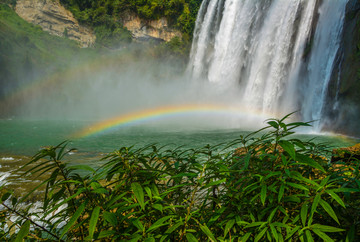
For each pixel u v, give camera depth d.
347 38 19.33
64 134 20.38
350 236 0.87
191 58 55.12
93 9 80.12
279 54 26.56
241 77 35.12
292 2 26.12
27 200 4.82
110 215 0.82
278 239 0.85
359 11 18.67
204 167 1.14
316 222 1.08
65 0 79.56
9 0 76.62
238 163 1.15
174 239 1.04
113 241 0.93
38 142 15.95
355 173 1.06
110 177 1.11
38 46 70.44
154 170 1.15
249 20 34.41
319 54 22.00
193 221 1.15
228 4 40.31
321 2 22.53
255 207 1.07
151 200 0.95
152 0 74.50
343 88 18.94
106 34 78.50
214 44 44.88
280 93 25.78
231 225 0.95
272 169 1.13
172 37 76.31
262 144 1.22
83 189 0.90
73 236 1.12
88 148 13.70
